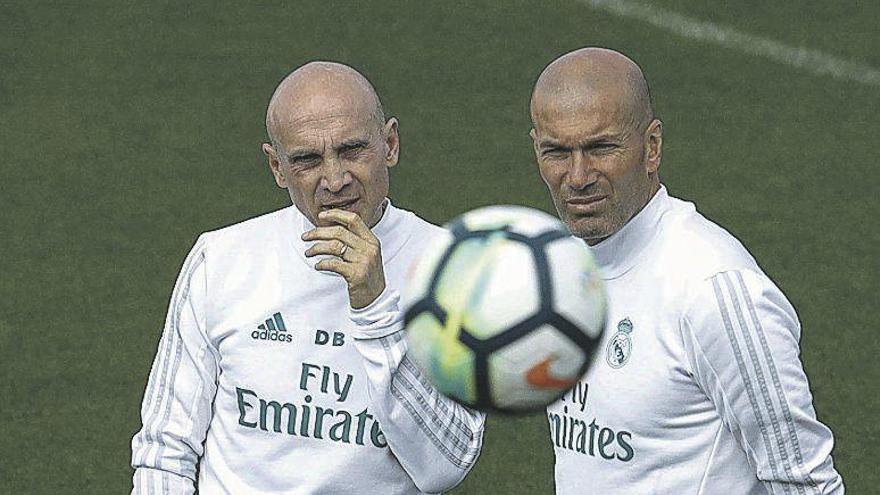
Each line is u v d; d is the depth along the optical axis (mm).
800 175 35469
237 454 15781
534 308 11125
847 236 32688
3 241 32719
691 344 13914
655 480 14422
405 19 43781
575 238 11773
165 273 31469
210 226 33500
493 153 36625
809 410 13977
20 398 27031
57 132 37812
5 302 30234
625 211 14133
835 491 14195
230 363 15758
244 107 39125
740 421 13945
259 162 36438
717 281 13875
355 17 43969
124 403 26922
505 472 24828
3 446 25625
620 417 14367
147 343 28891
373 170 14844
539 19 43719
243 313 15742
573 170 13914
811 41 42312
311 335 15555
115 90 39969
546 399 11430
